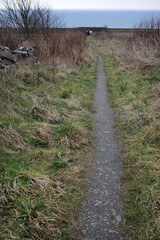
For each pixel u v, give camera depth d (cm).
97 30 3039
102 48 1817
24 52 691
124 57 1038
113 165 341
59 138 392
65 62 865
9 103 450
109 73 935
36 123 410
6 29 805
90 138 419
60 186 288
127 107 530
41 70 684
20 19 1022
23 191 258
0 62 561
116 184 299
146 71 766
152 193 260
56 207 251
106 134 438
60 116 468
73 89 650
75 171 317
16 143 359
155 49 891
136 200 264
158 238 215
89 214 251
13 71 584
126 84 692
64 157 350
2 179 263
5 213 232
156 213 240
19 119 416
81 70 908
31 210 229
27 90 551
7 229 209
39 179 281
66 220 239
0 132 364
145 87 631
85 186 294
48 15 1066
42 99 514
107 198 274
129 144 393
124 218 245
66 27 1205
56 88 625
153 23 1017
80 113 514
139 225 233
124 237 223
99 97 651
